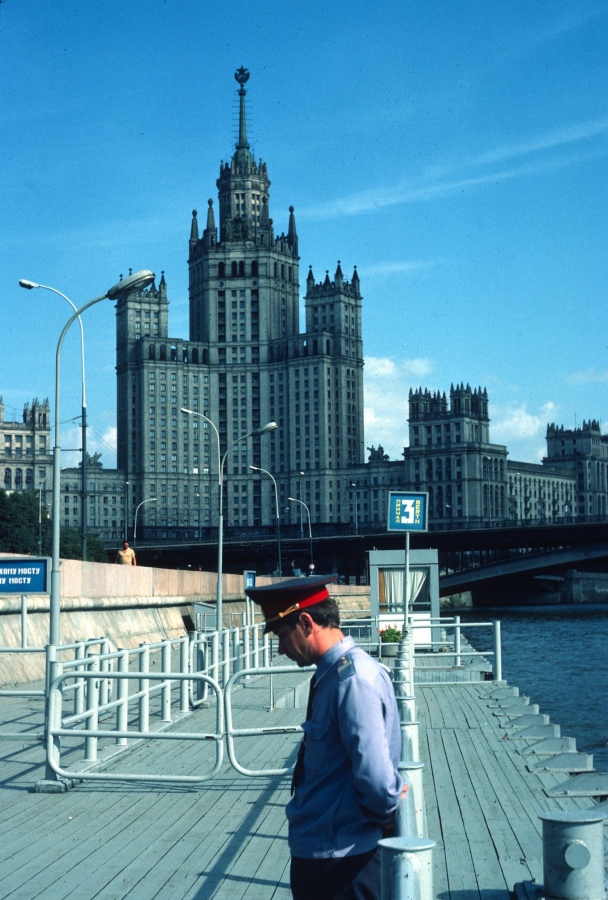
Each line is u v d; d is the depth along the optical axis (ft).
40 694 51.03
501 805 40.04
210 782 44.50
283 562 559.38
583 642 267.59
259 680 88.99
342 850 16.62
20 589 66.03
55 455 67.67
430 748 54.34
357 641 119.03
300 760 17.53
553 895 22.56
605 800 39.52
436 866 31.40
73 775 42.91
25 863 32.01
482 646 255.29
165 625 149.79
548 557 442.50
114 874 30.73
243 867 31.37
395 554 128.47
